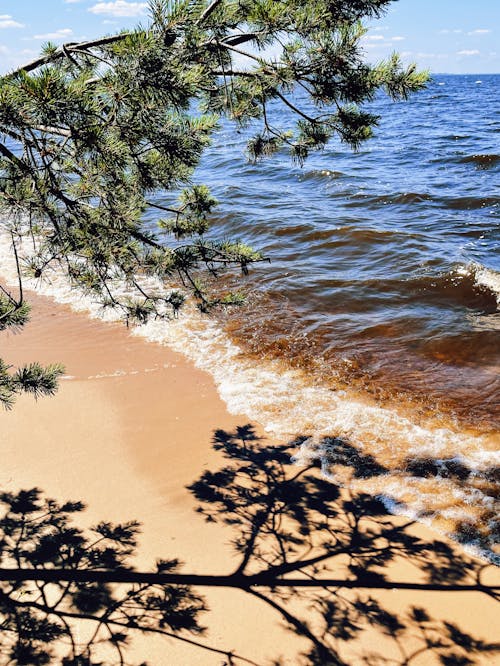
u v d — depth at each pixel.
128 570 5.44
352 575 5.44
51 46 3.58
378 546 5.82
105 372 9.69
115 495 6.56
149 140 3.67
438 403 8.56
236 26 3.56
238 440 7.75
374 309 12.25
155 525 6.09
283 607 5.05
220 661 4.53
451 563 5.59
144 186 4.48
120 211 4.03
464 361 9.83
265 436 7.87
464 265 13.94
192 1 3.13
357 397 8.83
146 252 5.16
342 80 3.76
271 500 6.55
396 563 5.59
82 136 3.23
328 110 4.36
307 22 3.41
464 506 6.39
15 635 4.70
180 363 10.08
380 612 5.00
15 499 6.43
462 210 20.44
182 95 3.32
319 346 10.64
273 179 29.23
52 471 6.97
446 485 6.75
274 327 11.53
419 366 9.74
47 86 2.88
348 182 26.56
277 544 5.85
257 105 4.37
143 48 3.06
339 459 7.34
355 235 17.11
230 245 5.37
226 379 9.48
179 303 5.89
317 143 5.03
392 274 13.98
